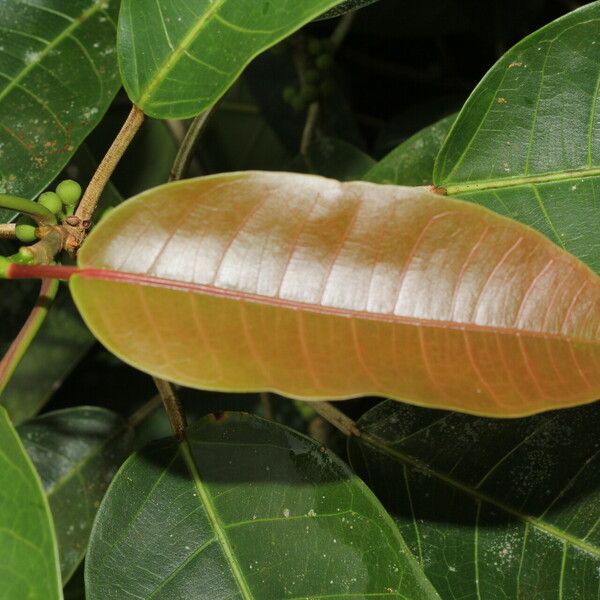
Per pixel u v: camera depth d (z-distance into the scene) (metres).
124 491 0.53
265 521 0.52
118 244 0.46
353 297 0.45
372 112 0.81
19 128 0.55
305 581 0.51
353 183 0.45
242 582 0.51
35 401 0.66
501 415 0.45
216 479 0.53
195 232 0.46
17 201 0.50
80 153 0.64
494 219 0.45
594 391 0.44
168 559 0.52
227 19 0.49
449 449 0.55
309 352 0.45
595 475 0.53
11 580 0.45
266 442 0.53
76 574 0.68
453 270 0.45
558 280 0.45
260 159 0.78
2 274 0.46
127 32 0.50
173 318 0.46
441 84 0.79
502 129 0.52
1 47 0.55
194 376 0.45
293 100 0.71
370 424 0.55
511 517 0.54
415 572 0.50
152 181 0.71
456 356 0.45
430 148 0.60
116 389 0.72
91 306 0.46
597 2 0.51
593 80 0.51
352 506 0.51
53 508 0.62
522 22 0.72
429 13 0.72
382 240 0.45
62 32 0.56
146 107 0.50
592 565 0.53
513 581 0.53
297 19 0.47
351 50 0.79
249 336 0.46
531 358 0.45
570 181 0.52
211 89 0.50
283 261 0.46
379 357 0.45
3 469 0.46
